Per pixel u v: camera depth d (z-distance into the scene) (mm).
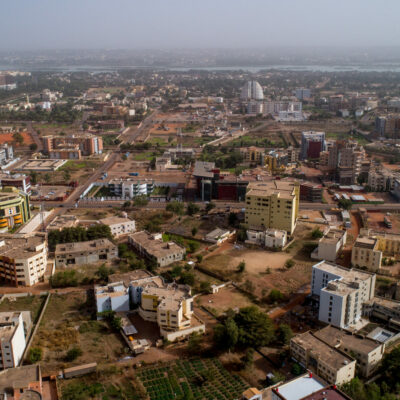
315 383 199375
